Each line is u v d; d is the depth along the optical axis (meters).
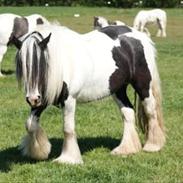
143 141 9.03
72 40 7.43
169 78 16.83
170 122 10.76
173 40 31.16
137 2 61.22
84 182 6.89
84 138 9.39
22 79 6.60
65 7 58.94
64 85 7.17
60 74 6.97
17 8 54.75
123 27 8.44
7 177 7.16
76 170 7.30
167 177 7.20
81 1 64.62
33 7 57.69
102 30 8.30
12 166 7.62
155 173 7.39
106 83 7.83
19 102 12.91
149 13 33.84
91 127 10.25
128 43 8.16
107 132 9.87
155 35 34.81
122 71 8.02
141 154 8.32
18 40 6.67
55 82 6.88
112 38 8.11
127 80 8.23
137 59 8.20
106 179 7.02
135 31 8.48
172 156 8.27
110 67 7.83
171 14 49.03
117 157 8.16
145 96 8.38
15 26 16.83
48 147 7.75
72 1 64.44
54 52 6.84
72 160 7.56
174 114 11.52
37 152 7.67
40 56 6.48
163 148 8.62
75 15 45.72
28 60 6.43
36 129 7.48
